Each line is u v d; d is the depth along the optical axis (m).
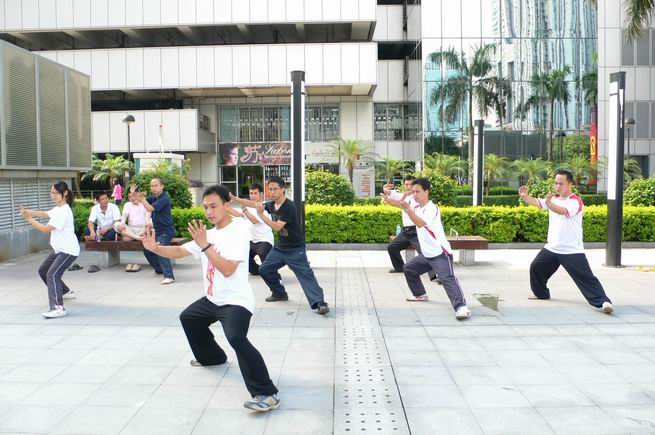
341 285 9.21
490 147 26.12
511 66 26.14
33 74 12.47
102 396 4.58
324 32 31.19
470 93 26.09
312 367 5.24
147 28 28.25
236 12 27.58
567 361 5.35
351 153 27.59
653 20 28.61
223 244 4.38
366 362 5.37
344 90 29.30
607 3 28.78
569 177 7.21
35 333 6.39
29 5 27.75
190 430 3.97
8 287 9.08
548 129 26.20
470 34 26.12
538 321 6.79
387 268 10.97
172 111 27.34
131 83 27.62
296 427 4.01
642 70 28.91
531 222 13.64
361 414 4.22
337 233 13.70
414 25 28.27
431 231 7.07
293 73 10.23
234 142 30.91
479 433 3.90
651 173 29.39
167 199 9.78
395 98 30.97
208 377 5.00
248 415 4.22
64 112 13.92
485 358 5.46
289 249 7.39
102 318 7.05
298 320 6.93
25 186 12.86
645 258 12.02
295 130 10.27
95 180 27.59
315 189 15.28
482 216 13.62
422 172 15.99
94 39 30.78
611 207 10.84
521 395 4.54
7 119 11.48
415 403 4.41
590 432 3.90
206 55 27.50
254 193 8.95
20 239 12.56
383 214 13.66
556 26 26.27
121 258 12.18
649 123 29.17
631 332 6.30
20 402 4.47
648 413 4.19
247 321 4.38
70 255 7.16
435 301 7.97
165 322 6.86
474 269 10.75
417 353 5.63
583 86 26.33
